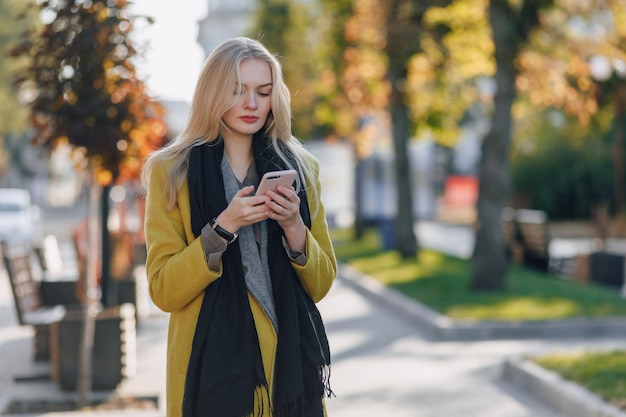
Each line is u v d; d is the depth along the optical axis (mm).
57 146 9453
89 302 9211
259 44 4055
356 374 11094
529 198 50125
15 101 46094
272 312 3965
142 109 9406
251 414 3871
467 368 11438
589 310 15188
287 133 4117
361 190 37906
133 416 8125
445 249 35844
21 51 9406
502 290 18297
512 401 9469
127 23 9305
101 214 12547
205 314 3871
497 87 18391
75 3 9273
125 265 15641
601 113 21469
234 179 4043
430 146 51656
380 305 18125
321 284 4062
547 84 20422
